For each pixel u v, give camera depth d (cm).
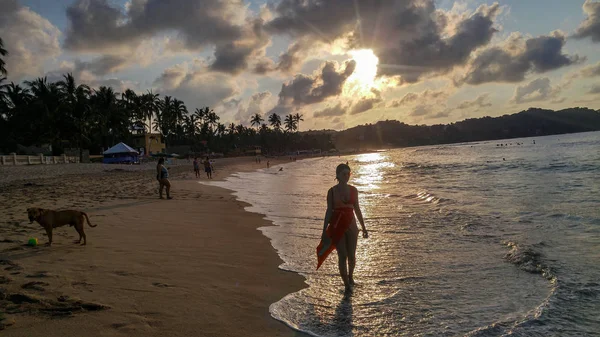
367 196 1742
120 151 5362
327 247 509
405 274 565
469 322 398
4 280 487
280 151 17562
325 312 427
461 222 972
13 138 5394
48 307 407
